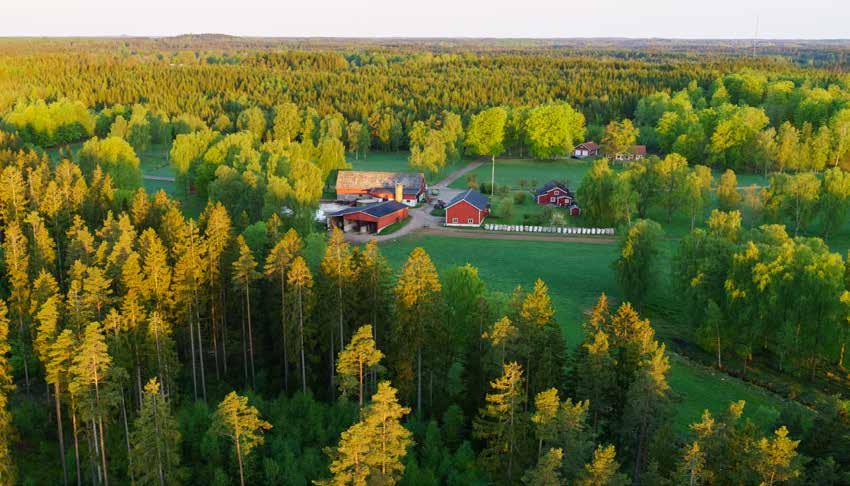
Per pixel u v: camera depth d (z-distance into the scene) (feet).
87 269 200.23
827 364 230.48
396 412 132.67
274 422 175.52
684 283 247.91
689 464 124.88
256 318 220.43
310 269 230.48
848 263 228.02
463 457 158.51
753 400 205.26
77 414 161.58
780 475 122.93
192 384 203.00
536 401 141.38
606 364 160.45
